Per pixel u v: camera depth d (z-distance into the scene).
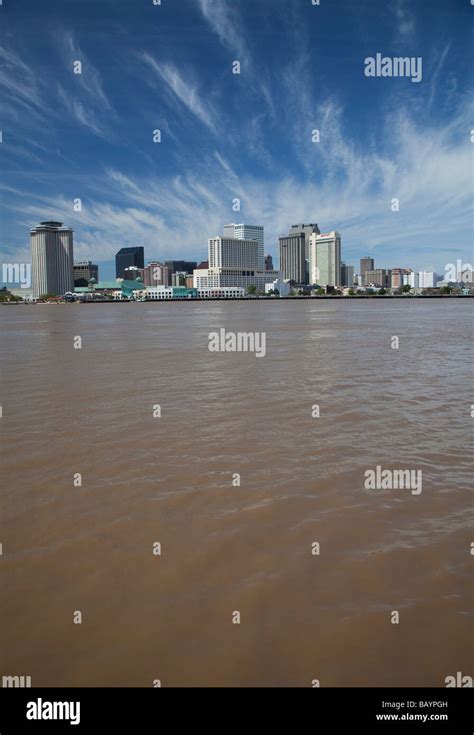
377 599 4.99
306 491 7.64
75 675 4.18
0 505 7.23
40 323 73.12
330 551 5.87
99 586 5.25
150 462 9.07
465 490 7.66
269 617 4.74
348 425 11.53
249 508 7.04
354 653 4.33
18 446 10.18
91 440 10.55
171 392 15.98
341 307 130.75
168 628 4.62
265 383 17.38
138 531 6.40
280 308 126.69
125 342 37.03
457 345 31.17
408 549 5.91
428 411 12.88
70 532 6.39
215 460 9.13
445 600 4.96
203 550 5.91
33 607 4.93
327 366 21.59
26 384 18.05
